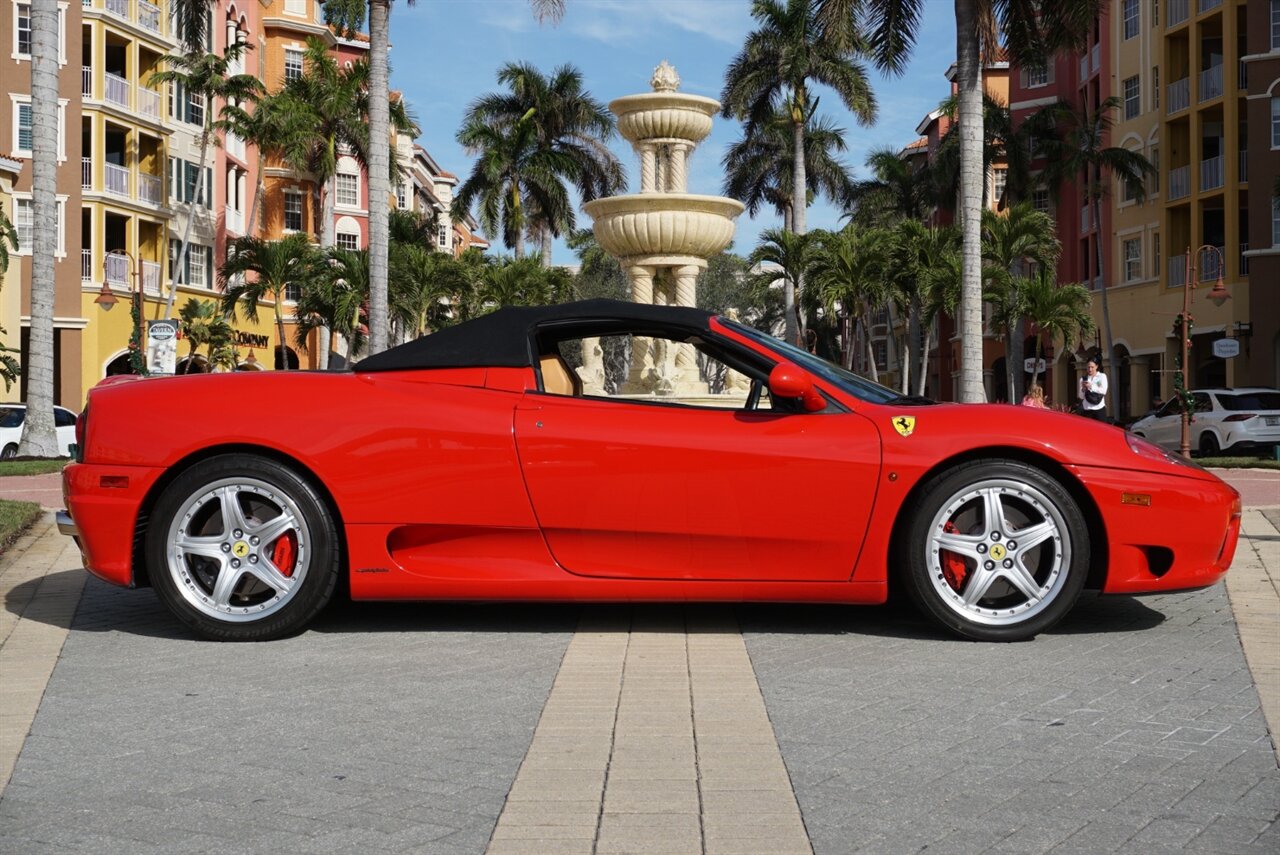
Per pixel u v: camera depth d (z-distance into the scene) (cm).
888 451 496
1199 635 516
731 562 504
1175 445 2617
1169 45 4297
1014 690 421
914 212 5441
